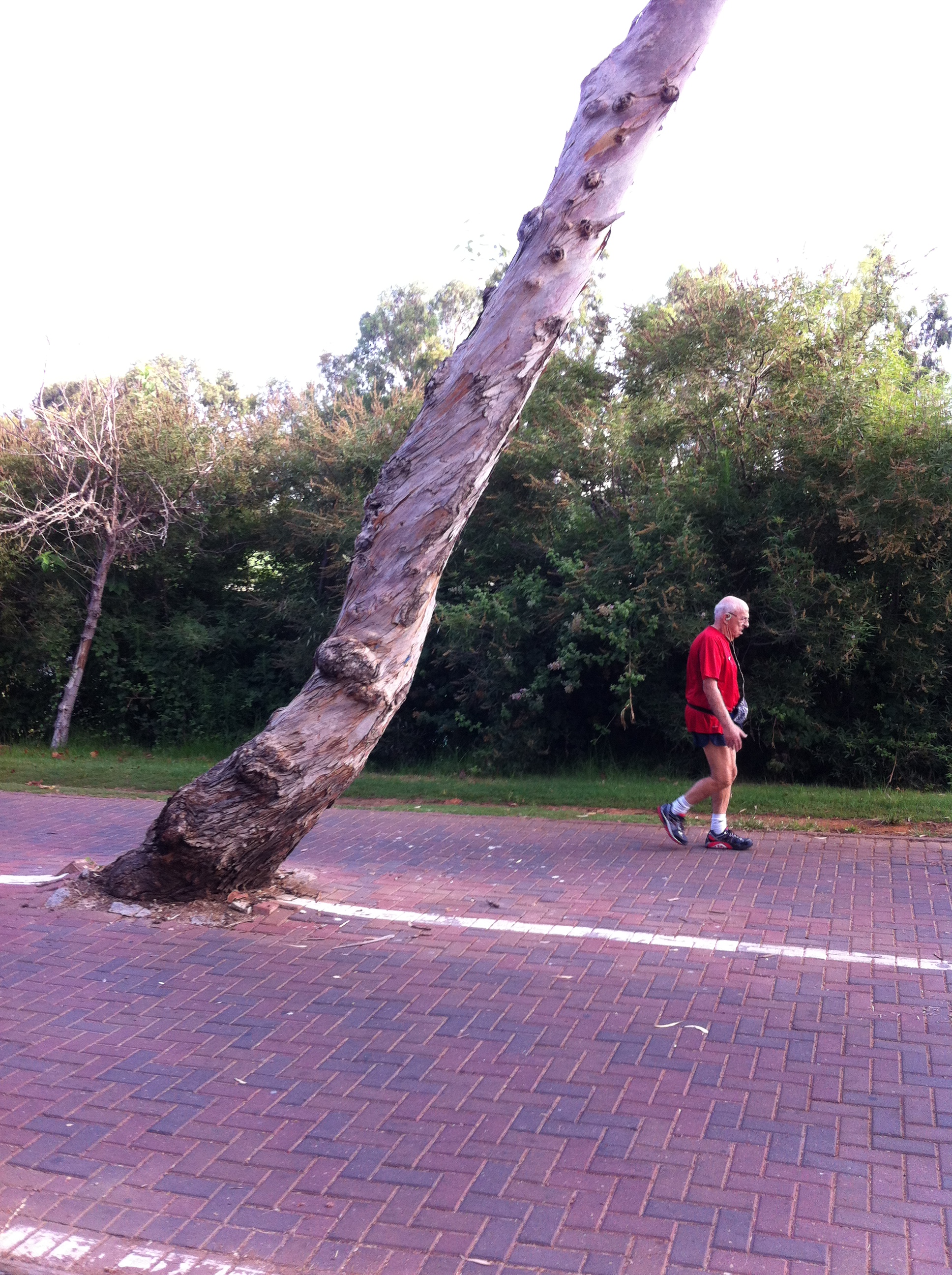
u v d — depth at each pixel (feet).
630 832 29.40
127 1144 12.90
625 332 45.83
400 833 30.12
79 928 21.01
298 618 48.67
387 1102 13.80
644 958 18.94
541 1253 10.63
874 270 41.78
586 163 20.74
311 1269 10.53
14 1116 13.62
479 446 21.16
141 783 39.65
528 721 40.98
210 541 52.60
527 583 40.19
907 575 35.06
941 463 34.35
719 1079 14.23
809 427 36.52
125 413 49.98
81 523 48.96
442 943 19.95
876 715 37.37
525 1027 16.08
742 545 37.83
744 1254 10.51
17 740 52.37
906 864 25.22
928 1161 12.12
